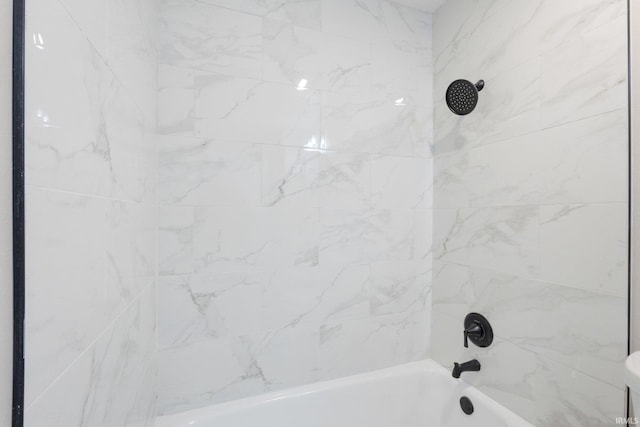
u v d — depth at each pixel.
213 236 1.13
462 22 1.33
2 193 0.29
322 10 1.29
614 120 0.83
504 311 1.15
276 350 1.23
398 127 1.44
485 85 1.22
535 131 1.03
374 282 1.40
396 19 1.44
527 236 1.06
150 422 0.96
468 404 1.25
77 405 0.44
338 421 1.28
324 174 1.30
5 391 0.29
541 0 1.01
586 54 0.89
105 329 0.55
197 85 1.10
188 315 1.11
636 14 0.79
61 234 0.39
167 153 1.07
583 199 0.90
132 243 0.73
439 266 1.47
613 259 0.83
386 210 1.42
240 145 1.16
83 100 0.46
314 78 1.28
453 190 1.39
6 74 0.30
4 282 0.29
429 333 1.50
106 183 0.56
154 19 0.99
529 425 1.04
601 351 0.86
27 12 0.32
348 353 1.36
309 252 1.28
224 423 1.11
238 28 1.16
